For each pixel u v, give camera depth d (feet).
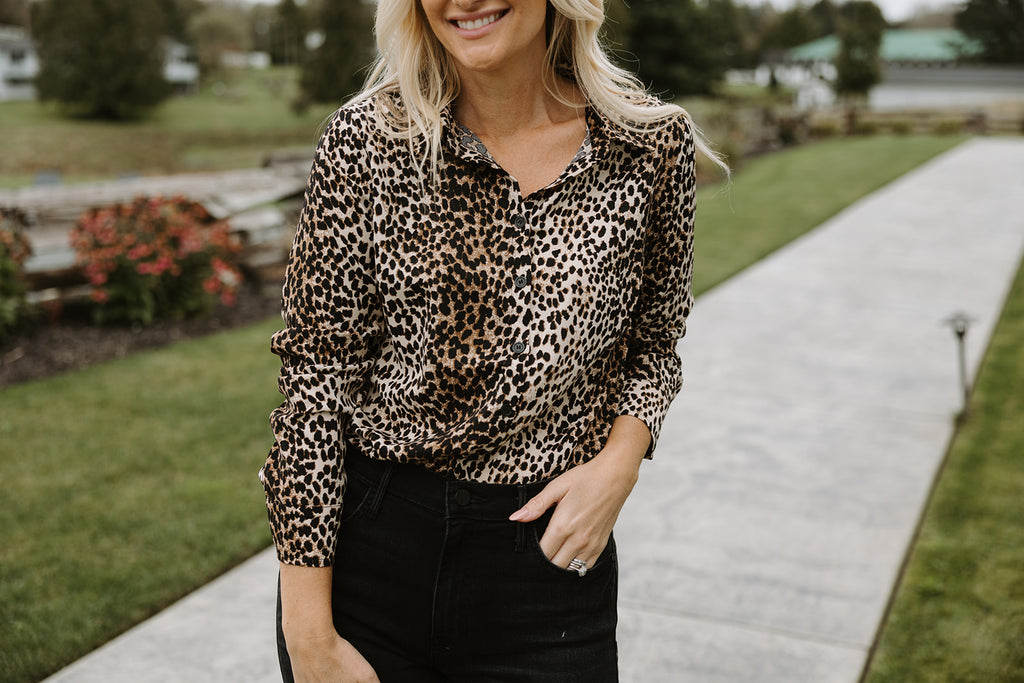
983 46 155.94
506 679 4.33
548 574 4.20
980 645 8.97
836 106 100.32
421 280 4.03
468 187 4.04
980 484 12.64
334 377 4.12
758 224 35.19
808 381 17.29
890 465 13.42
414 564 4.21
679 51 128.26
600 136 4.15
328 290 4.07
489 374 4.06
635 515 12.00
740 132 70.49
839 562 10.75
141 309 21.74
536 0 3.98
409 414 4.23
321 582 4.12
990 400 15.97
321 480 4.08
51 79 157.99
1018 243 30.25
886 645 9.09
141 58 161.58
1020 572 10.30
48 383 17.54
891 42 164.04
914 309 22.43
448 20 3.98
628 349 4.75
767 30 247.50
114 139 142.92
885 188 43.91
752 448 14.16
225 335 21.36
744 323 21.38
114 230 21.52
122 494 12.69
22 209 22.13
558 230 4.10
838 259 28.30
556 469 4.24
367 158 4.00
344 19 150.61
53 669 8.80
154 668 8.83
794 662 8.86
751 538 11.35
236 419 15.64
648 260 4.52
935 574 10.37
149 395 16.88
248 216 26.89
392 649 4.33
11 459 13.88
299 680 4.25
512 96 4.18
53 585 10.31
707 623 9.57
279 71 244.22
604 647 4.42
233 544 11.28
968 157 55.88
